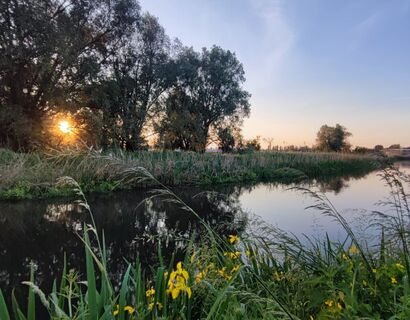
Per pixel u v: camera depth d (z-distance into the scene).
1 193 10.46
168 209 9.75
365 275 2.22
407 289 1.89
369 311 1.84
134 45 28.55
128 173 2.70
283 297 2.21
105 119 24.06
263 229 2.83
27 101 21.84
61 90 21.89
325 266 2.43
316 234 5.89
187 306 2.25
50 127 21.09
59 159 2.87
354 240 2.36
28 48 19.72
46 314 3.72
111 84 25.55
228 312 1.93
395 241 2.67
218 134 39.00
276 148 33.12
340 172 26.59
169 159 15.70
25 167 11.58
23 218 8.51
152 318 2.03
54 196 10.84
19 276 4.81
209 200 11.31
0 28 18.91
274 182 18.08
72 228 7.53
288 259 2.64
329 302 2.01
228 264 2.69
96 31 25.02
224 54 39.69
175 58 31.52
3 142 18.98
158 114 31.05
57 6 22.31
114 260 5.32
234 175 18.09
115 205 10.20
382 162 2.35
